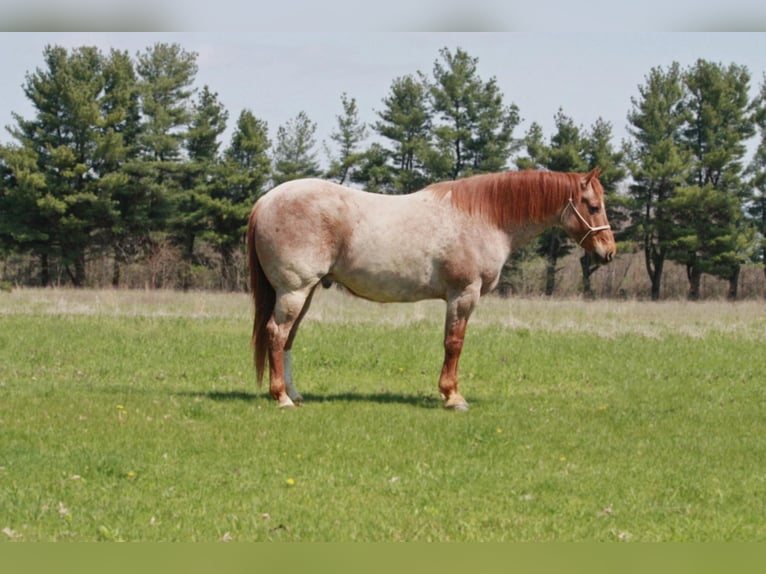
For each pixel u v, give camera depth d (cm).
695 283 5172
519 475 802
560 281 5316
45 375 1269
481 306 2758
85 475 755
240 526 639
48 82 4906
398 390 1250
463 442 920
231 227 5178
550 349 1622
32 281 5344
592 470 828
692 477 816
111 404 1044
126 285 4416
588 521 675
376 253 1056
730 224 5003
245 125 5259
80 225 4825
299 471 791
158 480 749
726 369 1486
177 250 5050
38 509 655
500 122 5331
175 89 5388
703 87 5272
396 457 848
